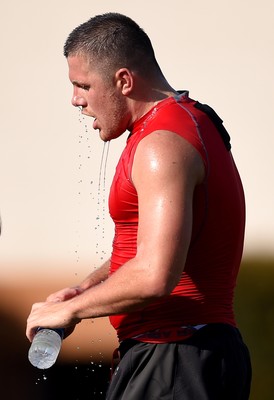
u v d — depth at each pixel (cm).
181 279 1412
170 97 1450
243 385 1458
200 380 1391
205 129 1417
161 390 1398
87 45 1451
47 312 1431
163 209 1323
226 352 1414
